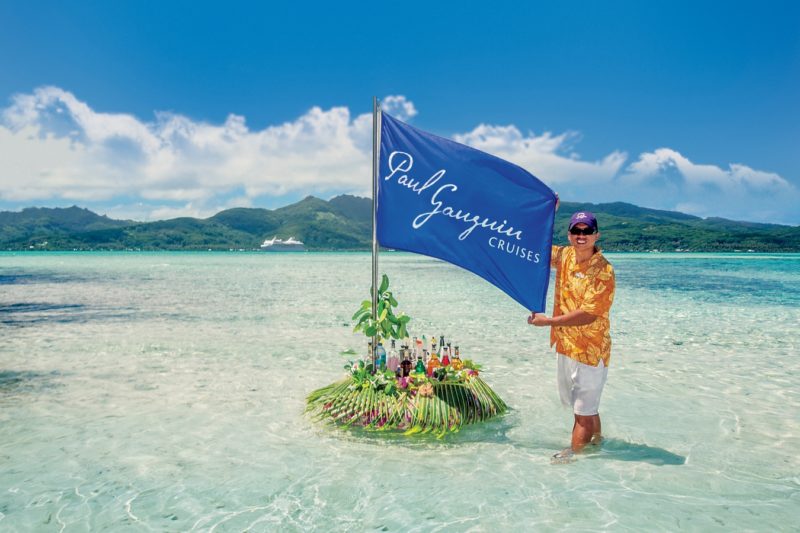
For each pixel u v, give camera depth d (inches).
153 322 462.3
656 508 127.6
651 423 197.0
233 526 118.0
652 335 408.8
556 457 159.8
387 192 187.6
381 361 204.2
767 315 530.6
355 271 1588.3
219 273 1435.8
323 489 137.9
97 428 187.2
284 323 456.1
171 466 153.1
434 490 137.6
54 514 123.6
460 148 179.6
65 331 411.5
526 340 382.3
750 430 189.3
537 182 173.3
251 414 205.0
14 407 213.2
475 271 175.5
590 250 155.7
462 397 195.8
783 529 117.6
